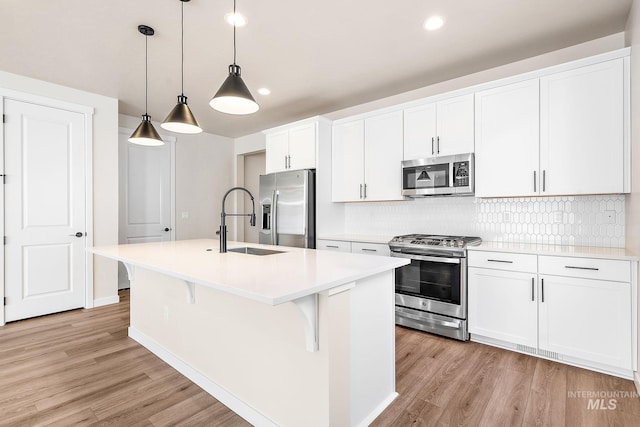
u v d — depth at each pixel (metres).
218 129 5.30
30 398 1.91
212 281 1.31
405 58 2.86
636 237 2.04
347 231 4.23
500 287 2.51
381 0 2.08
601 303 2.11
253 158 6.09
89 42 2.58
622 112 2.20
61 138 3.45
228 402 1.86
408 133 3.31
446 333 2.78
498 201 3.07
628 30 2.28
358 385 1.63
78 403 1.87
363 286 1.67
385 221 3.87
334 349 1.43
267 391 1.67
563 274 2.24
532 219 2.88
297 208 3.88
